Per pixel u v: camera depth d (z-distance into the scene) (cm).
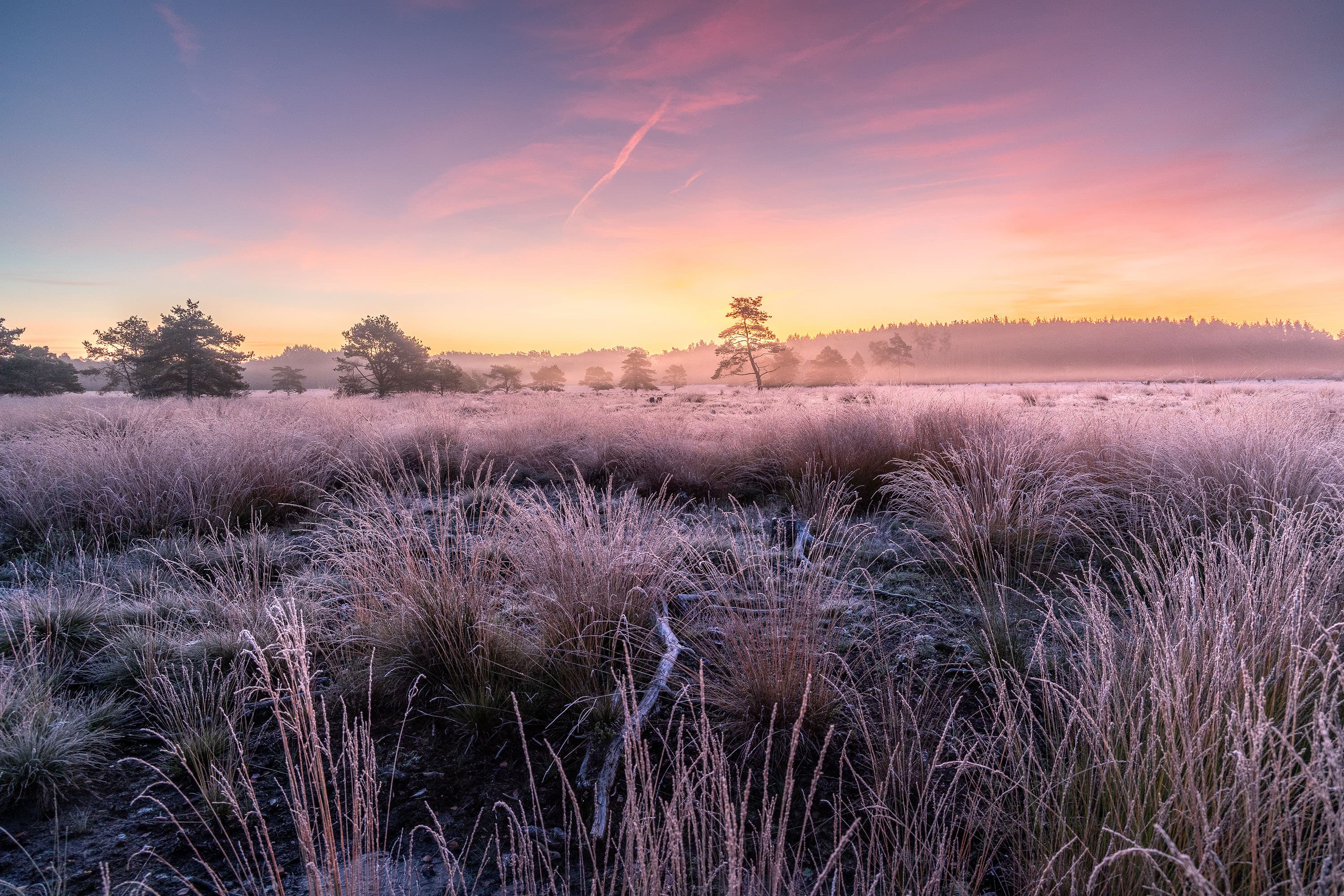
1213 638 228
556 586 346
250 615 345
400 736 265
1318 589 253
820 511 570
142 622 359
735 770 250
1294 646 189
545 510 436
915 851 197
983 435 650
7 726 251
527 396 2975
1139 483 525
